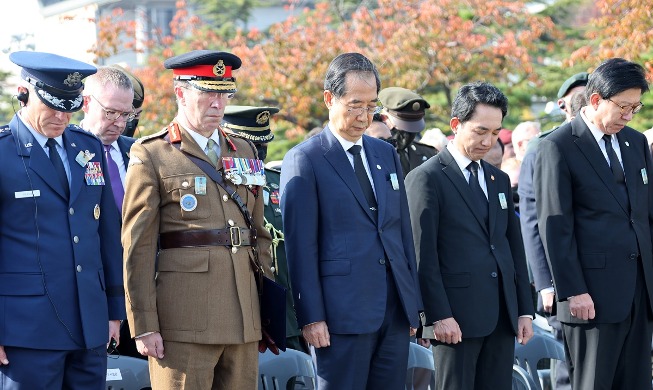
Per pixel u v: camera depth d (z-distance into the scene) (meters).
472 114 11.06
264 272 9.53
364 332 9.83
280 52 29.70
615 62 11.67
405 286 10.16
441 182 11.14
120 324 10.33
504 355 11.20
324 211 10.02
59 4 39.91
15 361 8.95
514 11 31.92
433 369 11.55
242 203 9.34
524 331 11.38
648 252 11.88
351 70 10.01
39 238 9.05
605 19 23.31
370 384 10.16
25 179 9.05
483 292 11.02
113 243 9.64
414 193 11.11
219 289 9.07
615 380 12.03
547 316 13.88
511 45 30.55
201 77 9.18
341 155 10.17
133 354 11.20
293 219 9.97
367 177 10.26
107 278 9.59
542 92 32.78
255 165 9.56
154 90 29.19
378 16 31.39
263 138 12.32
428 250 10.98
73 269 9.16
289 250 9.98
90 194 9.42
